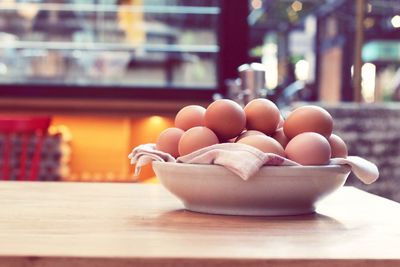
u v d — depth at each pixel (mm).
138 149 974
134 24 3514
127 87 3357
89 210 932
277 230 777
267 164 857
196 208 926
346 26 3572
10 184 1296
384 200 1099
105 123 3289
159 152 947
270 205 882
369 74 3455
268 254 625
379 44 3480
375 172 939
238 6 3365
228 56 3381
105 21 3506
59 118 3295
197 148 911
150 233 742
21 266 605
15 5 3455
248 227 796
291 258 610
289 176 847
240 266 607
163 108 3314
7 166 1988
